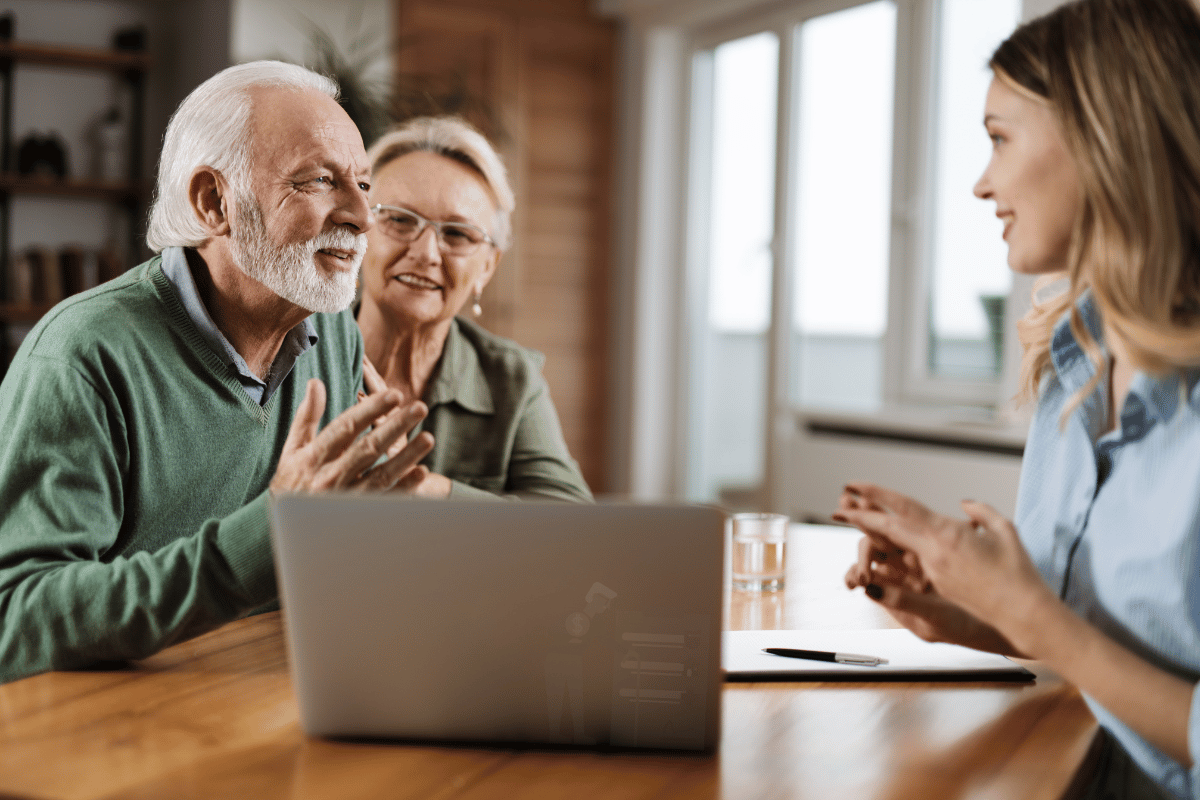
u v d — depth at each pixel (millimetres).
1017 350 3389
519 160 4797
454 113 3555
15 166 4547
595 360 5035
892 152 3889
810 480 3740
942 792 800
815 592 1409
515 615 853
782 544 1423
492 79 4719
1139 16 981
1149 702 851
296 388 1353
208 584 976
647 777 820
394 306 1545
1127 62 972
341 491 969
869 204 4055
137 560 1006
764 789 800
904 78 3836
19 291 4383
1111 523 1038
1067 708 989
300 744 875
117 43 4648
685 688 855
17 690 993
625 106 4984
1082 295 1102
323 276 1231
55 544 1060
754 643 1148
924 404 3809
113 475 1135
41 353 1131
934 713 969
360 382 1496
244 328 1271
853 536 1815
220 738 886
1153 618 989
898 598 1079
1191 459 968
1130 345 979
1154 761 950
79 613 998
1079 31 1004
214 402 1233
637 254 4922
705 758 857
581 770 831
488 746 874
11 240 4562
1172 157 964
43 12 4652
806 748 882
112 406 1135
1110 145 969
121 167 4594
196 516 1244
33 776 805
